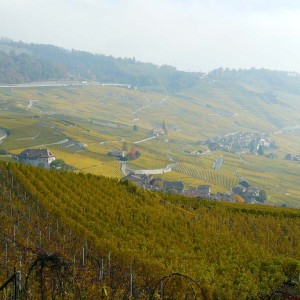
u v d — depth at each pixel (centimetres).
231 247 4566
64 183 5700
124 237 4497
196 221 5434
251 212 6506
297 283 3759
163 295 3094
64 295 2420
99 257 3675
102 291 2638
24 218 4247
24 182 5203
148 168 18412
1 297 2242
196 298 3109
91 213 5075
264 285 3653
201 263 3956
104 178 6331
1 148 17688
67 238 4022
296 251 4922
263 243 5081
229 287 3494
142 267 3562
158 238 4600
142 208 5497
